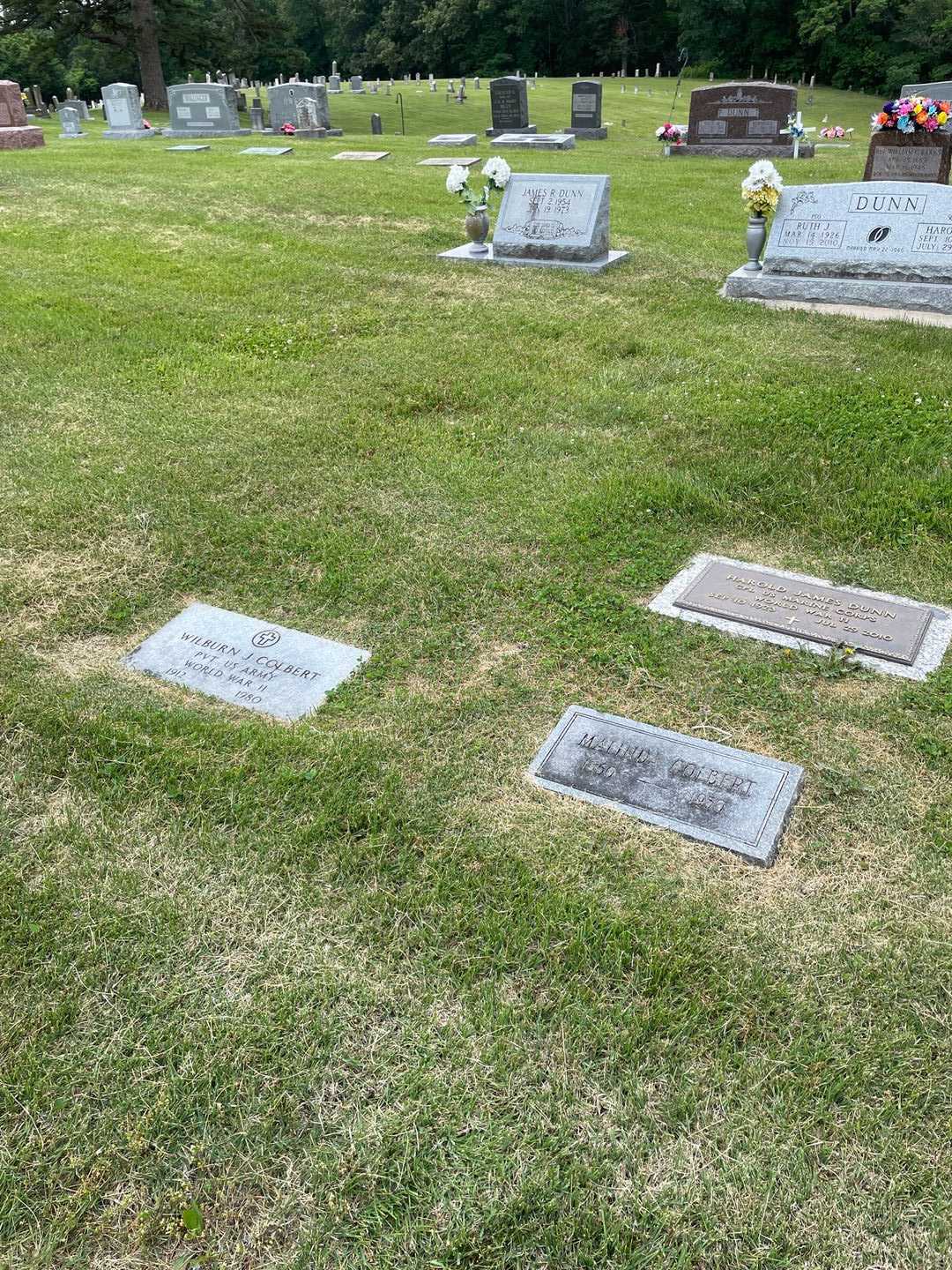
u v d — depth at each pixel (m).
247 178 18.27
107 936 3.49
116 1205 2.71
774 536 6.07
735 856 3.80
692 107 24.27
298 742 4.37
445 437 7.57
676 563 5.80
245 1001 3.26
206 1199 2.73
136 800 4.10
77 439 7.55
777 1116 2.89
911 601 5.36
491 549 5.95
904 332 9.86
